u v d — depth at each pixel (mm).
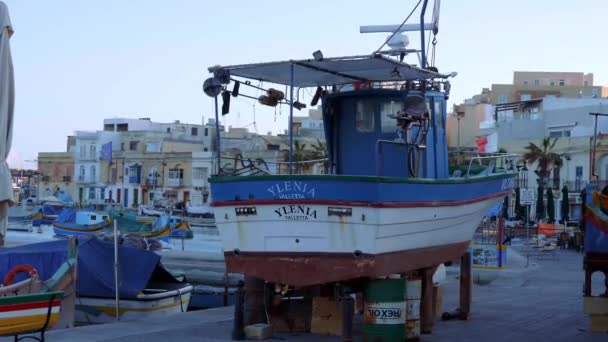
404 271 12031
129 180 106188
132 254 18516
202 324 14344
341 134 14039
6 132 15352
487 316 15977
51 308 10828
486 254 29422
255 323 12938
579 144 71750
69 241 15078
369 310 11711
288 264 11391
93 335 13031
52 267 16297
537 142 75750
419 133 12875
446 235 13398
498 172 16359
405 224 11688
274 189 11336
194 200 99500
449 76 13617
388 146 13516
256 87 13469
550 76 118250
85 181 110812
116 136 110875
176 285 20297
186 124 115000
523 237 57938
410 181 11586
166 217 52875
